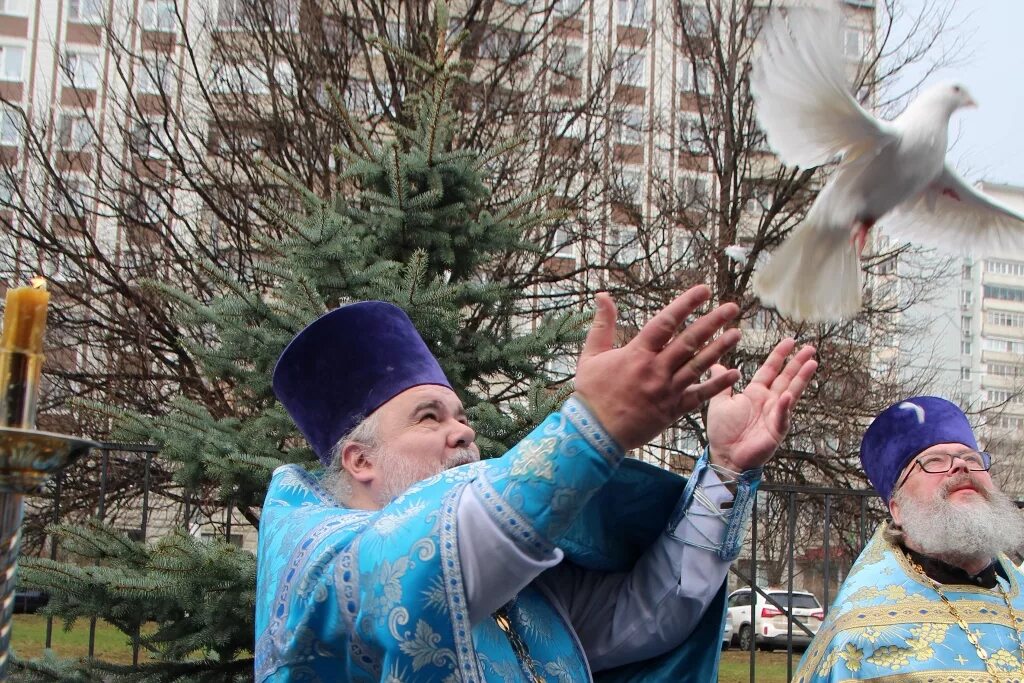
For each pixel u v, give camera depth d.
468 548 1.57
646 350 1.52
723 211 11.60
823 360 11.50
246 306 4.14
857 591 2.93
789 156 1.95
